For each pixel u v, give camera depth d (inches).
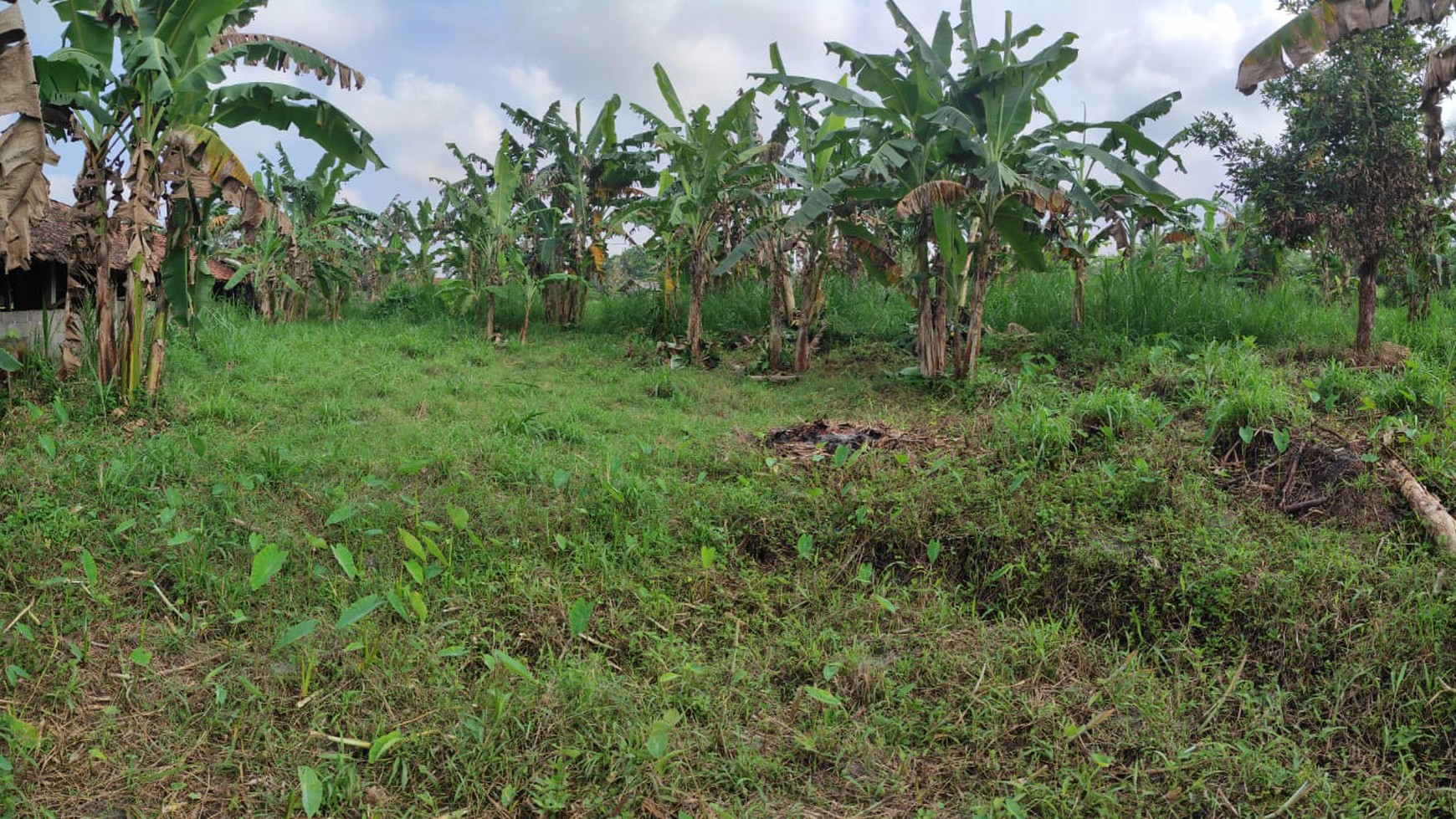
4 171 215.6
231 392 326.3
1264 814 126.0
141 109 278.2
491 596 183.5
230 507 212.8
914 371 392.8
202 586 182.7
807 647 172.1
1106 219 418.9
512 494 238.4
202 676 157.0
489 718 142.3
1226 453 237.8
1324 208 337.4
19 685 147.9
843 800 132.7
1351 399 271.9
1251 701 151.1
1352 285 499.5
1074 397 309.7
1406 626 157.4
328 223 583.8
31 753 132.6
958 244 354.6
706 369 449.7
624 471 254.2
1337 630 161.8
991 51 344.2
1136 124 409.4
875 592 191.0
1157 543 191.2
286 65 312.8
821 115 462.9
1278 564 182.1
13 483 217.8
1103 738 143.6
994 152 344.8
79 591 176.7
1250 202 420.8
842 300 532.7
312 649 160.4
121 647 162.9
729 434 307.9
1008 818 125.2
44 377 307.1
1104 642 176.7
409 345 455.5
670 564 202.5
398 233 727.7
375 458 257.9
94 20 275.3
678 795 130.5
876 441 284.7
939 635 175.2
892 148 342.6
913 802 131.2
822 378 414.9
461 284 529.3
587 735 140.7
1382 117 333.7
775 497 234.5
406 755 135.6
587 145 572.4
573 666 159.6
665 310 514.3
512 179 538.3
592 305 673.0
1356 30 247.1
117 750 136.6
